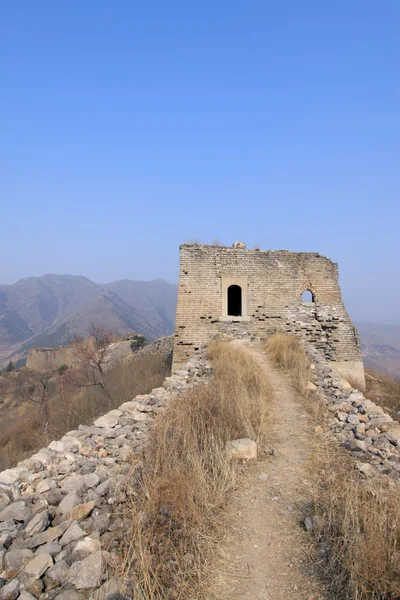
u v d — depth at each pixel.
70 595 4.14
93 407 21.03
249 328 24.58
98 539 5.03
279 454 7.93
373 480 6.37
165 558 4.77
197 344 24.12
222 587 4.47
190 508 5.51
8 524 5.29
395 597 4.05
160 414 9.43
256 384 12.13
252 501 6.22
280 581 4.55
